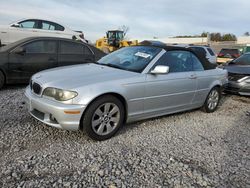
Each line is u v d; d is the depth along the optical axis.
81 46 8.21
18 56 6.97
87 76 3.98
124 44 25.66
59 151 3.53
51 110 3.61
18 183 2.78
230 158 3.73
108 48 23.80
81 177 2.98
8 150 3.44
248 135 4.71
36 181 2.84
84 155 3.47
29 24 13.34
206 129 4.87
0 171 2.96
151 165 3.36
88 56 8.29
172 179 3.09
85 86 3.67
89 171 3.11
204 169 3.38
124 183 2.94
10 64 6.81
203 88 5.50
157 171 3.23
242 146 4.19
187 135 4.48
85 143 3.83
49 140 3.83
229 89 7.67
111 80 3.94
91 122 3.76
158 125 4.85
